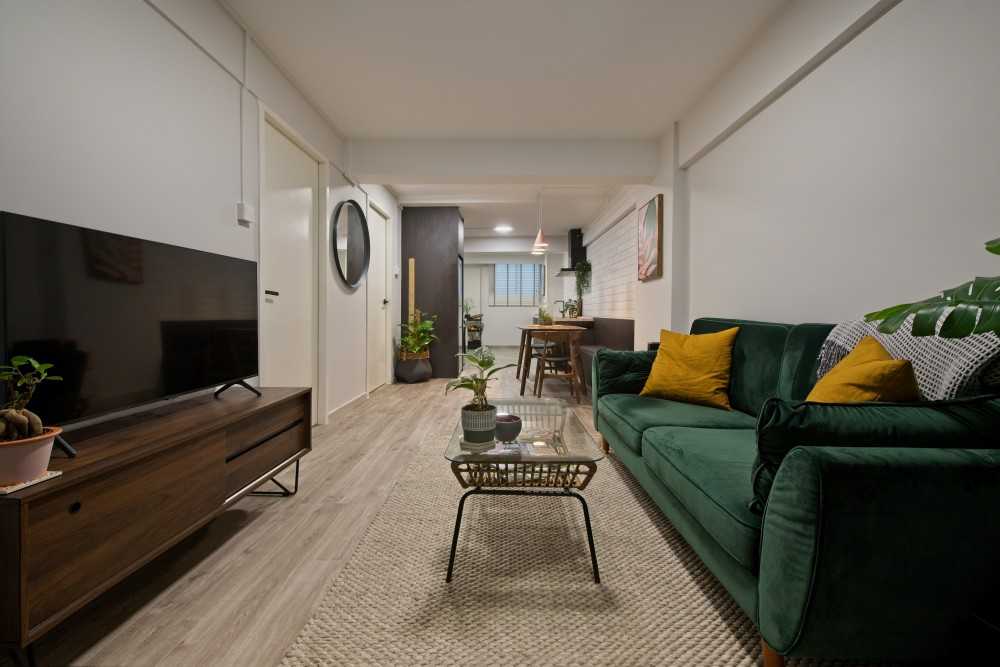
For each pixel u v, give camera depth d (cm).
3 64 119
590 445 152
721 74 277
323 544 159
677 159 349
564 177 387
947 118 140
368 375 455
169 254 155
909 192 154
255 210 239
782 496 90
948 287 140
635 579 140
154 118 170
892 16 160
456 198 559
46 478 94
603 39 242
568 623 119
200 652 107
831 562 83
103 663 103
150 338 146
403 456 259
